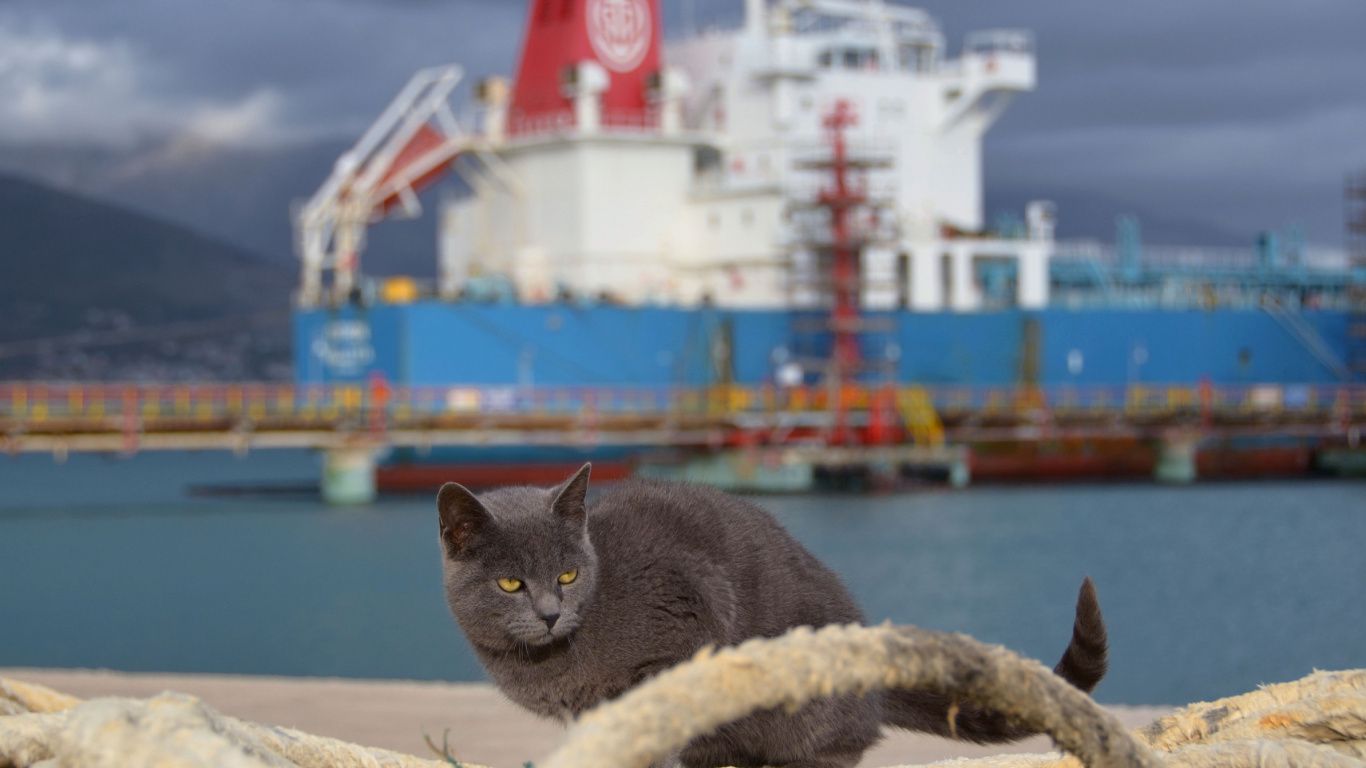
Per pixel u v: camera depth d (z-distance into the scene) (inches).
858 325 2114.9
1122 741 82.0
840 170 2110.0
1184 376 2378.2
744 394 1999.3
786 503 1866.4
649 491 153.4
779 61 2150.6
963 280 2351.1
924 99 2341.3
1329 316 2491.4
